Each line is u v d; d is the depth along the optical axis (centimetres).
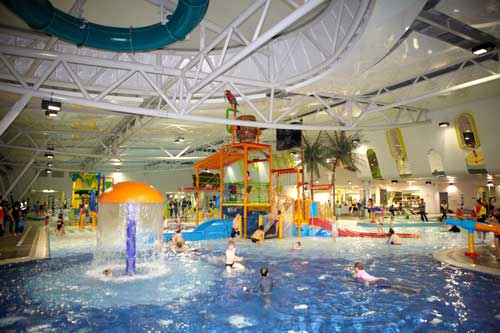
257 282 814
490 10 859
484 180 3002
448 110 2141
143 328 566
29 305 686
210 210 3347
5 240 1669
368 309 655
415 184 3528
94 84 1352
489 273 936
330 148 3145
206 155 3569
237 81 1202
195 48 1351
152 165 4416
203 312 643
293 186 3341
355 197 3897
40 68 1266
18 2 662
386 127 1820
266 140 3020
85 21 801
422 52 1131
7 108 1625
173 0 880
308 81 1194
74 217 3055
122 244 1532
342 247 1480
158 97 1475
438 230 2197
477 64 1224
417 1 700
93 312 644
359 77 1215
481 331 543
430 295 741
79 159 3712
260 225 1683
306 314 629
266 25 1124
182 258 1210
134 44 834
